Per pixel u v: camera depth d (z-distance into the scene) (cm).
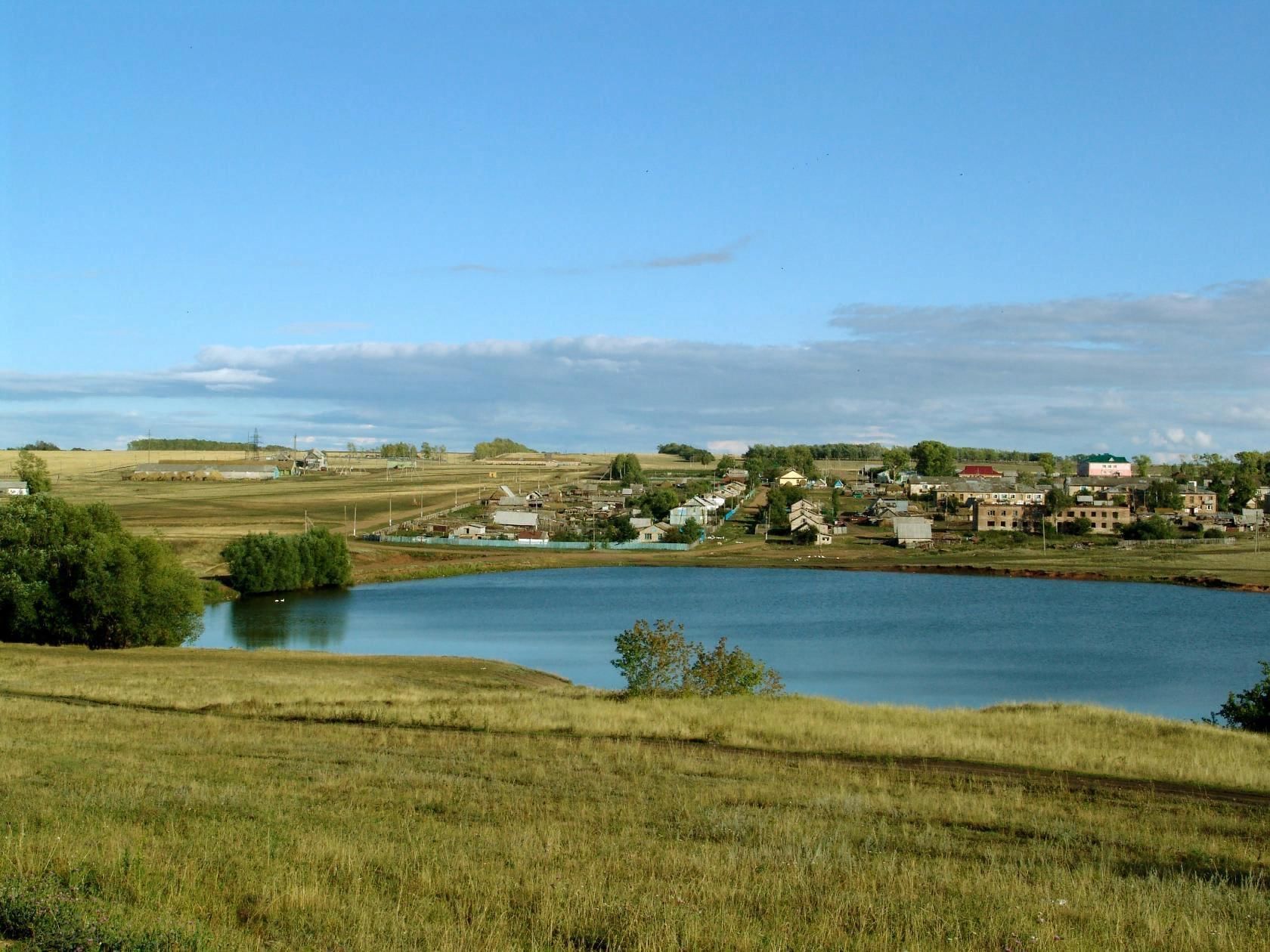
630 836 1820
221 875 1425
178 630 6569
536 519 17938
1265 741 3117
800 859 1661
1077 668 6588
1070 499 19650
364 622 8844
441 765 2512
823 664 6662
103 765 2394
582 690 4416
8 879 1273
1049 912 1412
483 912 1315
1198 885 1563
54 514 6575
